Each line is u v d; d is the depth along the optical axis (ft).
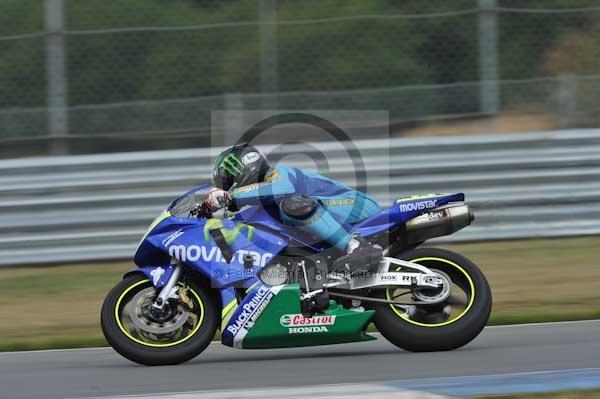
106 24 124.16
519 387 53.88
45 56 111.14
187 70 119.96
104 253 106.42
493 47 113.60
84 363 67.67
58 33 110.52
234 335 63.72
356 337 64.44
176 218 64.80
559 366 60.13
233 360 66.90
